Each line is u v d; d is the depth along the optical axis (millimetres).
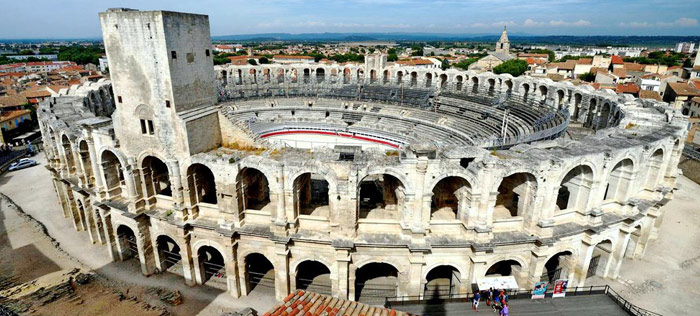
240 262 36938
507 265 38969
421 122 75375
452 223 34719
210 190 42156
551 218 33844
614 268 40156
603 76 125438
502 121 64938
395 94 85812
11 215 54594
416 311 32656
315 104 89000
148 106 35469
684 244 47344
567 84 66812
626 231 38031
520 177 35281
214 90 40500
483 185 32312
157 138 36062
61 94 61406
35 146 87062
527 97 70188
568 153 33438
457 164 33156
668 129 40156
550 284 38344
